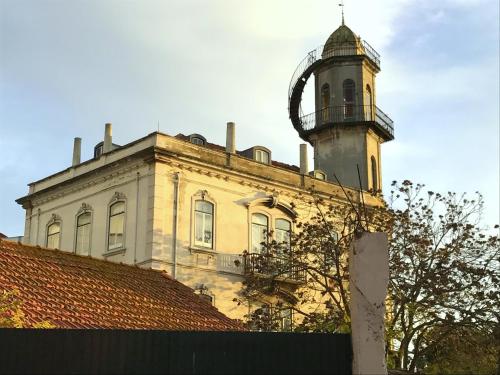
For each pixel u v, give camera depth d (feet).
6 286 47.80
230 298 95.76
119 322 47.78
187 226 93.81
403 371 37.96
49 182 111.04
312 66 132.87
